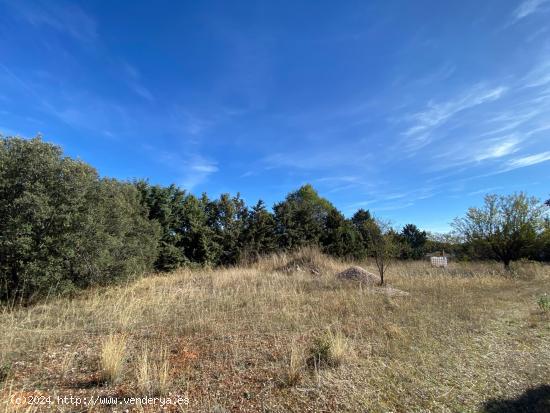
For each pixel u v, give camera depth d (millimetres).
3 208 7227
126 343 4648
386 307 7098
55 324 5707
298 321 5844
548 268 15359
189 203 19938
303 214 25375
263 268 16141
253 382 3527
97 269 8945
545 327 5785
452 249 21234
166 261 17688
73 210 8141
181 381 3525
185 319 6004
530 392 3441
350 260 20781
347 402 3172
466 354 4453
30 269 7242
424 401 3236
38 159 7668
